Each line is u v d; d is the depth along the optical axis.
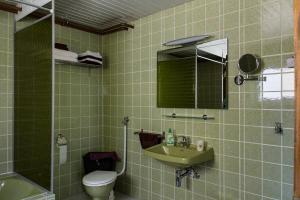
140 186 2.84
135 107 2.89
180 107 2.46
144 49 2.79
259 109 1.94
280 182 1.84
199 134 2.32
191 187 2.37
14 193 2.15
